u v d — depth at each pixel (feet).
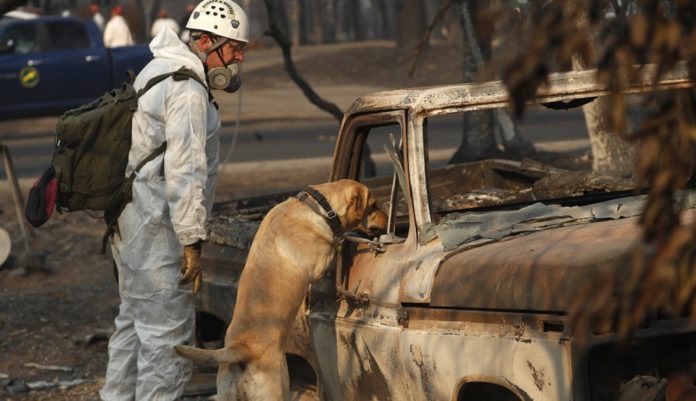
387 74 153.38
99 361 32.30
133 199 21.04
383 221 18.66
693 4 7.47
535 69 7.60
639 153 8.04
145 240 21.03
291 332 19.99
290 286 17.95
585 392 13.41
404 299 16.29
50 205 20.97
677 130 7.80
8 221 52.80
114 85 85.66
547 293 13.74
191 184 20.20
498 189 25.61
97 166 20.93
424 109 17.43
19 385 29.04
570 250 14.23
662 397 13.69
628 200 17.61
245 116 109.91
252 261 18.34
